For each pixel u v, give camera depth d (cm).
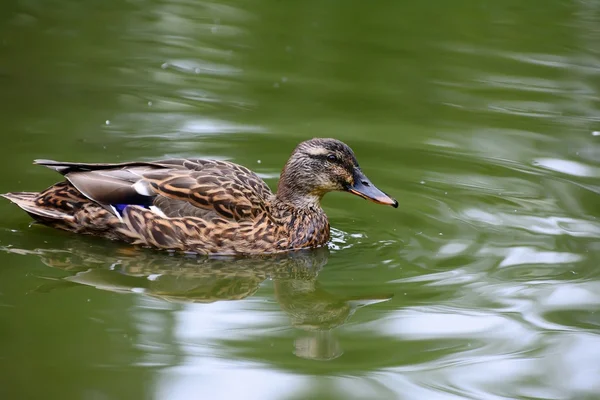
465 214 1470
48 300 1172
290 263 1330
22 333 1084
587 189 1559
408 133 1789
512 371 1041
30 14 2380
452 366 1048
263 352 1071
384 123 1828
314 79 2053
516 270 1282
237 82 2012
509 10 2466
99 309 1154
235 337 1103
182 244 1323
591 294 1208
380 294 1218
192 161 1380
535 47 2225
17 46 2148
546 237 1388
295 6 2520
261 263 1325
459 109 1908
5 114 1764
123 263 1298
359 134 1767
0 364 1015
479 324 1139
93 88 1936
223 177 1355
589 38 2269
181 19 2420
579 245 1360
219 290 1241
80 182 1317
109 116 1795
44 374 1002
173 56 2155
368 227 1445
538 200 1522
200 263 1314
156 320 1134
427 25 2378
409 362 1057
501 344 1095
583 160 1677
